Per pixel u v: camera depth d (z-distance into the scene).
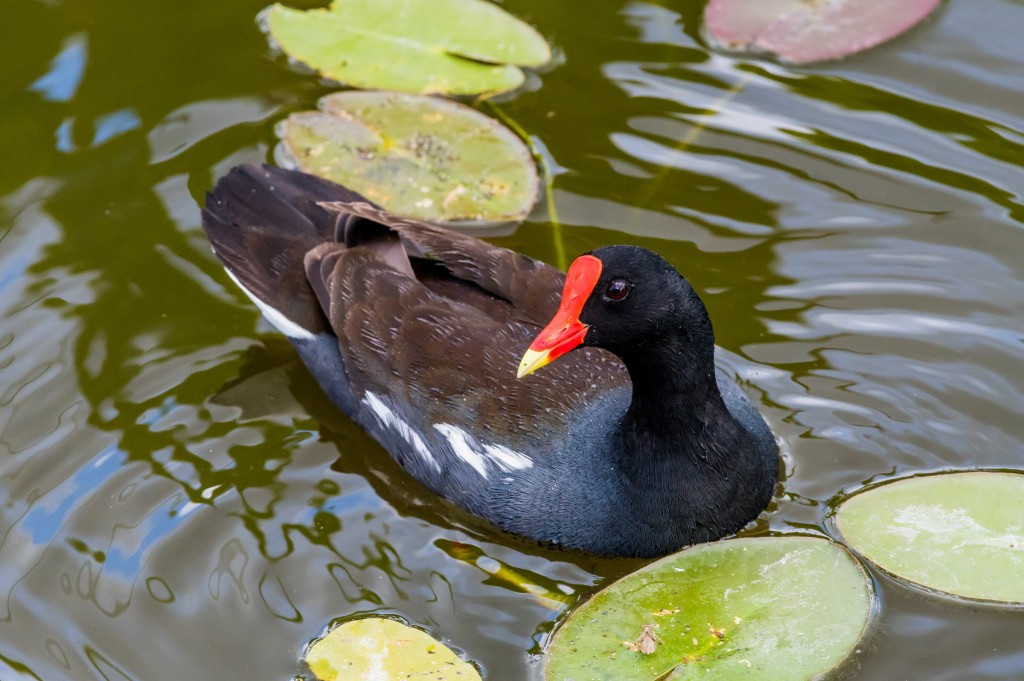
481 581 9.67
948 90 13.68
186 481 10.41
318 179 11.86
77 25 14.57
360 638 8.97
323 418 11.20
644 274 9.09
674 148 13.28
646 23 14.73
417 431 10.36
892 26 14.29
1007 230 12.31
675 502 9.62
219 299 11.98
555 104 13.77
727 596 9.04
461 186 12.48
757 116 13.57
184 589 9.52
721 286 11.93
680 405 9.43
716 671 8.48
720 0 14.71
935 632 8.92
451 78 13.75
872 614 9.05
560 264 12.09
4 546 9.80
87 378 11.17
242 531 10.02
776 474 10.14
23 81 13.84
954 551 9.32
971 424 10.70
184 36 14.47
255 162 12.96
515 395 10.09
